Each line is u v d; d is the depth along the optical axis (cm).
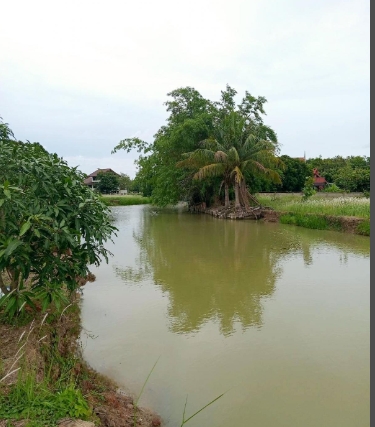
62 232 360
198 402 322
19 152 401
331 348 418
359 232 1293
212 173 1973
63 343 409
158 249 1066
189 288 657
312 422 295
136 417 296
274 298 595
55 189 394
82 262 429
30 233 353
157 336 455
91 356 404
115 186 5119
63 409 237
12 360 304
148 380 356
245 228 1555
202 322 498
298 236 1285
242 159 2009
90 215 419
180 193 2442
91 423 227
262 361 390
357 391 335
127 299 598
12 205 347
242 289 646
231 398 327
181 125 2205
